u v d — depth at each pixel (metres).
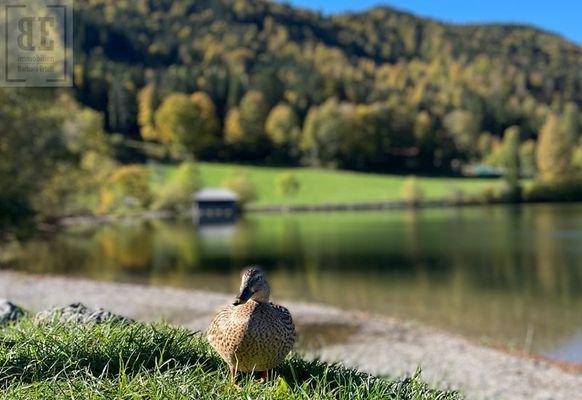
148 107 146.25
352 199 108.06
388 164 140.38
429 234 57.34
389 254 43.25
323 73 199.12
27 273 31.16
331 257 42.03
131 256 43.81
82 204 68.00
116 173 93.38
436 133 143.62
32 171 33.59
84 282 27.03
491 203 107.31
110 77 160.50
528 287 29.73
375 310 23.83
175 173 118.38
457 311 23.91
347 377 5.83
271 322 5.20
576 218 75.50
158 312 20.53
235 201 94.50
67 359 5.54
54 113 34.75
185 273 35.38
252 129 140.62
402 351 17.09
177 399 4.78
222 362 5.84
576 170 121.81
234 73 198.25
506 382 14.52
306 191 115.12
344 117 137.88
